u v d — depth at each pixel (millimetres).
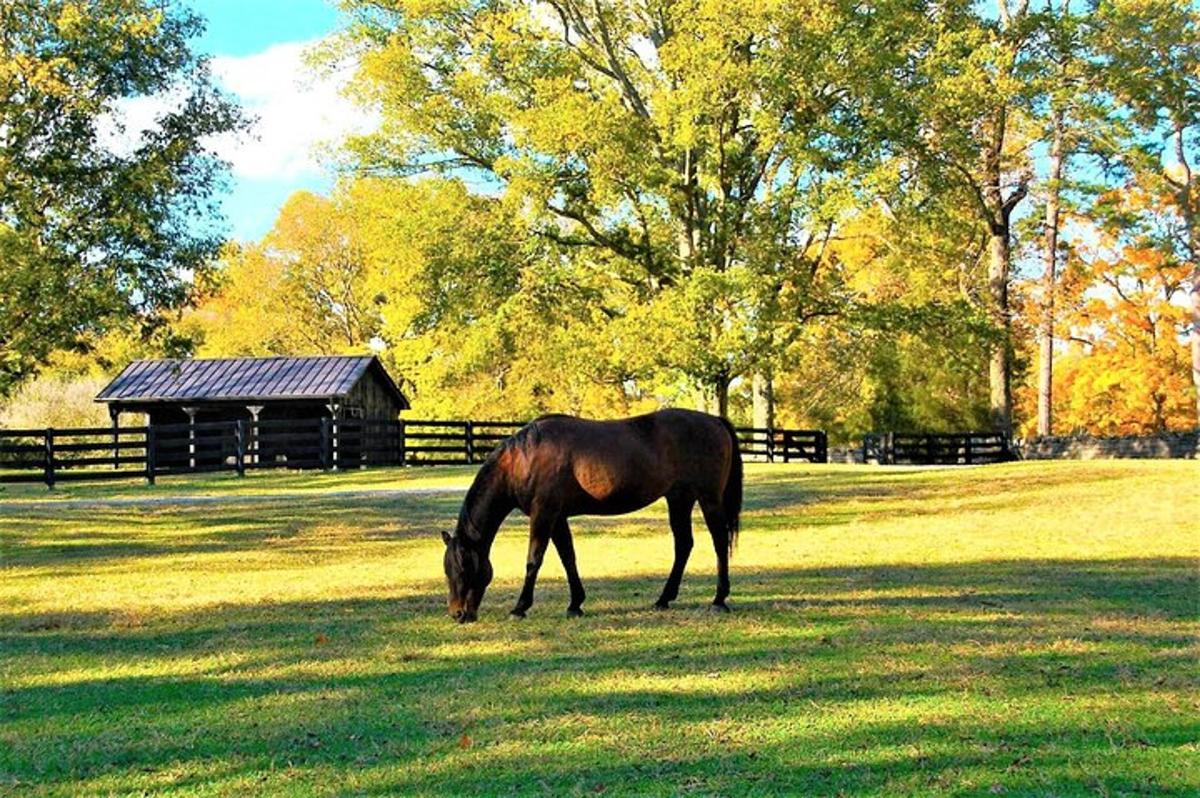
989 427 43906
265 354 60500
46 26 21359
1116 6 33062
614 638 8695
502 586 11648
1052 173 37156
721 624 9148
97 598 11672
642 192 31766
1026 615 9398
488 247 32625
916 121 29797
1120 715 6340
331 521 19312
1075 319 41469
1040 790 5230
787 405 46656
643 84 34875
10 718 6840
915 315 32562
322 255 59625
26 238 20406
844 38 28766
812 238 32156
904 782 5359
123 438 42281
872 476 26422
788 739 6012
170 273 22938
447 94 33438
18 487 27609
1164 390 41344
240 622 9961
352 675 7723
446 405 41062
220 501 22672
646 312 29484
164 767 5844
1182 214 36188
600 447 9555
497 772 5617
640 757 5770
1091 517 17812
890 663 7625
